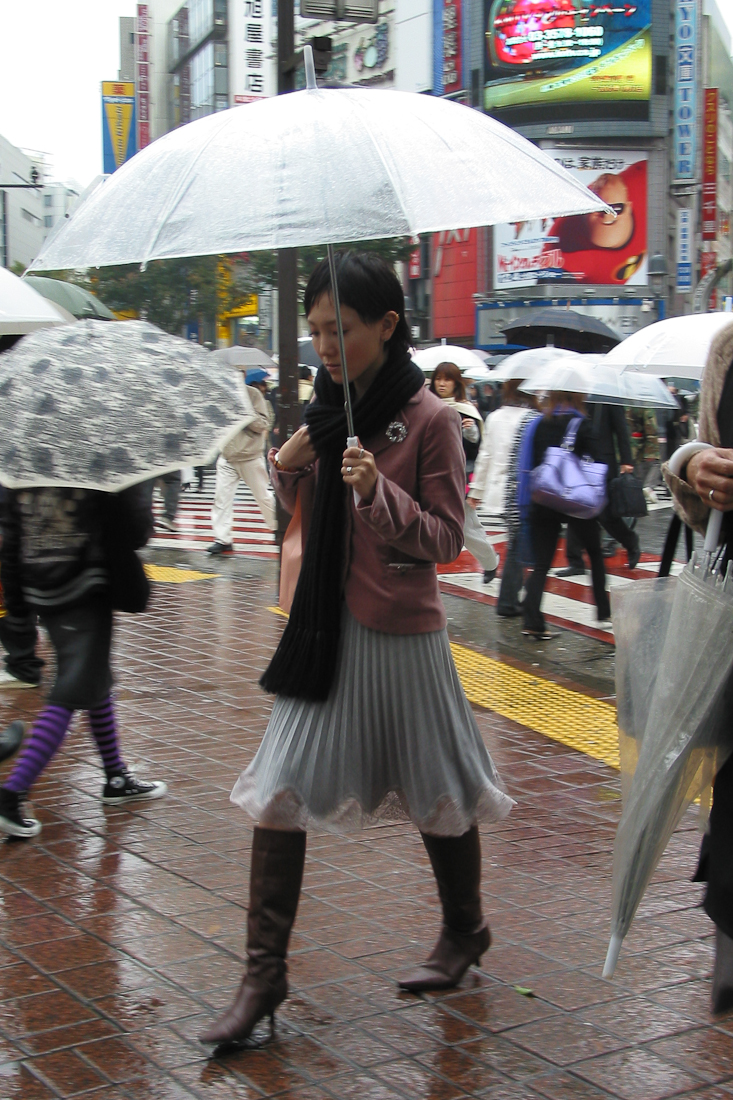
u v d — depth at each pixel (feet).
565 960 10.84
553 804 15.53
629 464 32.32
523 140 9.41
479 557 31.91
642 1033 9.53
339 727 9.25
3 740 15.42
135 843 13.67
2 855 13.28
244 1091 8.60
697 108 139.95
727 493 7.38
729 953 7.44
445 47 144.87
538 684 22.27
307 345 65.46
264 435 37.45
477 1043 9.34
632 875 7.66
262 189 8.08
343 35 161.38
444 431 9.22
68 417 12.09
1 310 17.21
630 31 135.33
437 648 9.49
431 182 8.25
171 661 23.22
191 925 11.42
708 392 7.93
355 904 12.02
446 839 9.89
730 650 7.21
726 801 7.43
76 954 10.77
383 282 8.98
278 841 9.23
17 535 13.78
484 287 143.84
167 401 12.36
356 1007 9.90
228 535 38.47
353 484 8.61
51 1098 8.46
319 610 9.19
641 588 8.08
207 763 16.75
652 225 138.82
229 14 181.88
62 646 13.97
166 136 9.21
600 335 46.19
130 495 13.71
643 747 7.58
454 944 10.26
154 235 8.19
